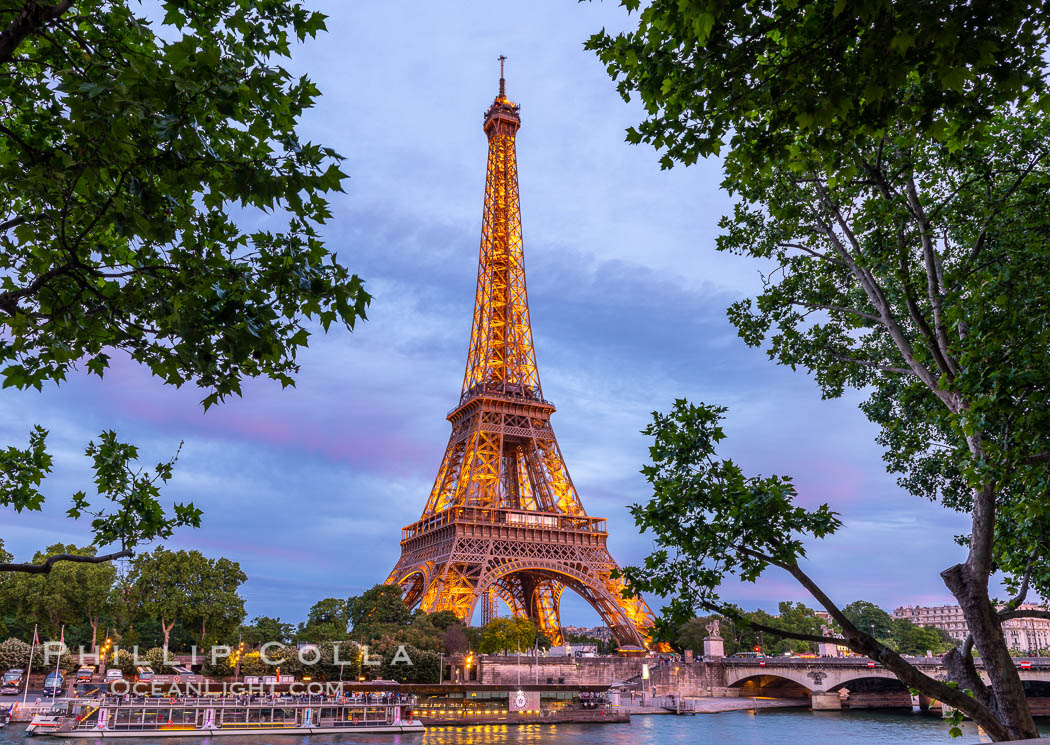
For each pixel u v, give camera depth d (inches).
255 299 545.0
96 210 539.5
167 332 557.3
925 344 981.8
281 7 586.2
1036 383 778.2
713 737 4264.3
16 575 6264.8
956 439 1070.4
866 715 5930.1
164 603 6407.5
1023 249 942.4
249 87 530.6
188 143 460.8
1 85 558.9
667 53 645.3
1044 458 763.4
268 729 3986.2
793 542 780.0
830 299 1279.5
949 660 896.9
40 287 544.4
